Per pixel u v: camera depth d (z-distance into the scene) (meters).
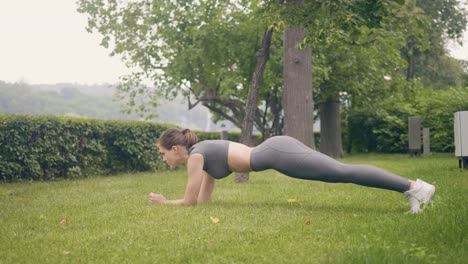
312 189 8.10
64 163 11.95
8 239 4.16
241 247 3.70
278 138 5.67
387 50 19.14
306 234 4.16
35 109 65.81
